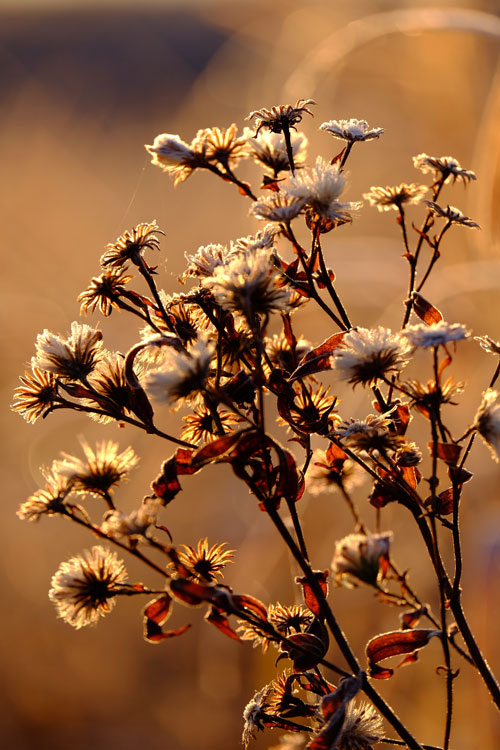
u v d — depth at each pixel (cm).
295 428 92
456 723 180
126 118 631
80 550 293
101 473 89
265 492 90
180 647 282
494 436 89
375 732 90
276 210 90
